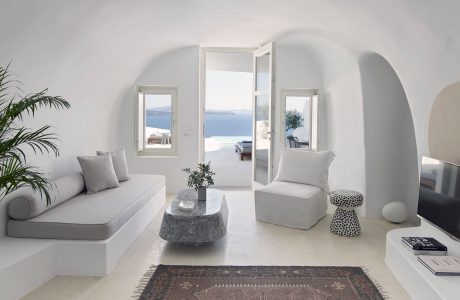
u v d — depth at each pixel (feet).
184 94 21.52
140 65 20.04
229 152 43.16
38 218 10.70
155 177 18.08
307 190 15.72
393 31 11.79
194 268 10.88
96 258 10.28
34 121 12.23
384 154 16.46
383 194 16.63
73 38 12.37
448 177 9.59
